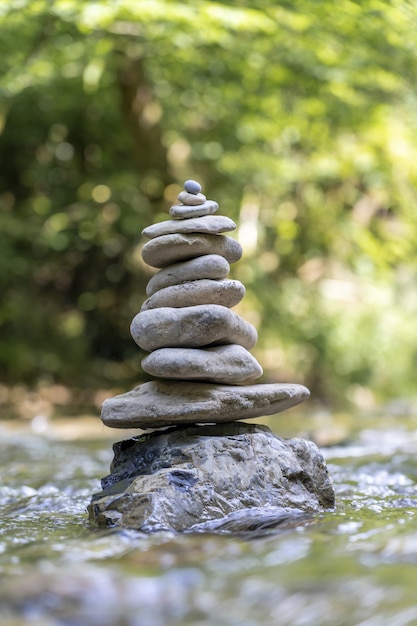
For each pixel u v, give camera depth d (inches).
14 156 584.4
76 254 562.3
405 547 105.5
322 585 88.7
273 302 531.2
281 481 142.9
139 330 146.6
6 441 319.6
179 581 91.0
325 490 147.3
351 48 441.4
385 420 392.8
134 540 117.3
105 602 84.0
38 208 550.0
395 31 411.8
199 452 139.8
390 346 534.9
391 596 84.5
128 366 548.7
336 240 563.2
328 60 446.9
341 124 527.5
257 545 109.7
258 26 397.4
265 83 505.4
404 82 481.1
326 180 553.9
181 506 131.0
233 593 86.4
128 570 96.9
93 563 102.1
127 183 526.0
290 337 529.0
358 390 530.3
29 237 540.4
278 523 128.1
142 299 547.2
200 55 476.7
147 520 127.2
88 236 525.7
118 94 533.3
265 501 139.7
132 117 538.3
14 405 470.6
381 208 592.7
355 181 573.6
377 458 224.4
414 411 453.4
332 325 531.8
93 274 566.6
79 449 285.3
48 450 284.0
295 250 564.4
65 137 576.7
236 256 156.9
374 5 382.9
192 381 146.9
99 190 541.0
